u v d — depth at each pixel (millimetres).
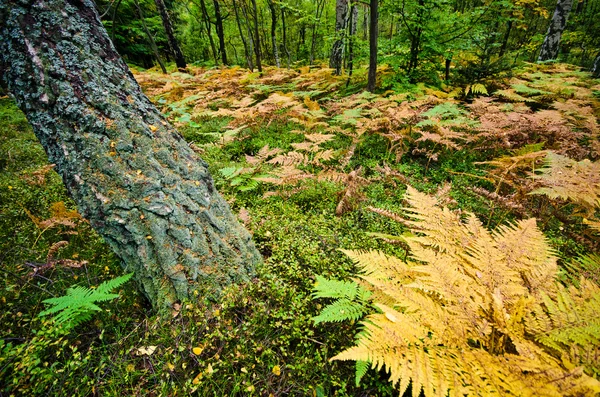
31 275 2504
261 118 6871
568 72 9703
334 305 2158
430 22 7684
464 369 1515
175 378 1879
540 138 5191
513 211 3609
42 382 1729
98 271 2705
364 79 10164
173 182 2250
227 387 1876
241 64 23078
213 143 6117
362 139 5484
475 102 6734
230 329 2164
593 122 5461
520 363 1501
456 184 4633
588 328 1616
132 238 2121
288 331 2223
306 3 21516
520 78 9352
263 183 4453
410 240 2398
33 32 1900
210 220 2432
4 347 1982
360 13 26781
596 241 3154
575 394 1291
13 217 3494
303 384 1902
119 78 2211
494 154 5375
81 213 2127
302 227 3463
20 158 5062
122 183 2078
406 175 4848
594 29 18422
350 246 3109
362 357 1463
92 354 2008
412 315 1762
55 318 1929
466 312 1789
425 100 6688
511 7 7645
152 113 2377
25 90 1975
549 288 1997
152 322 2174
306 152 5492
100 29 2221
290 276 2707
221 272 2402
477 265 2102
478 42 8453
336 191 4246
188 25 24219
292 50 25078
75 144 2023
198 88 10875
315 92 8805
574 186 2889
